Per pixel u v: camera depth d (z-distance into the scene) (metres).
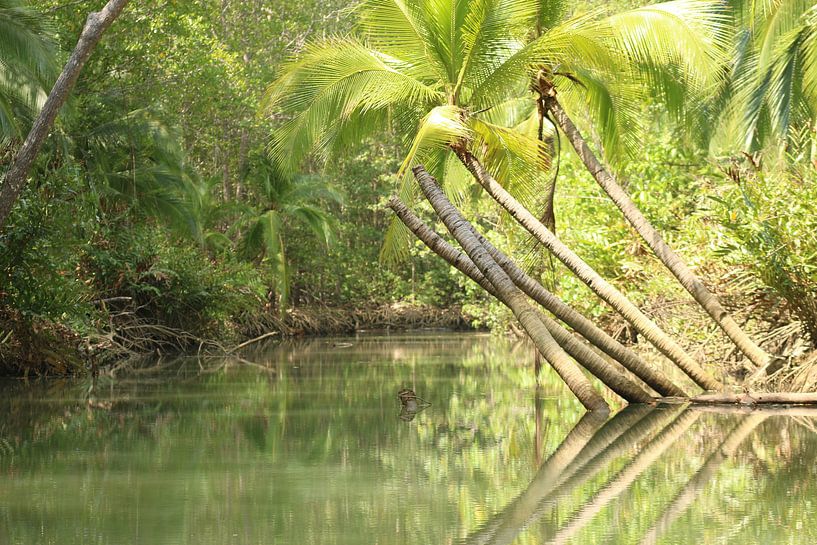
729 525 5.83
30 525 6.03
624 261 17.86
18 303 16.36
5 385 15.81
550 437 9.79
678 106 15.09
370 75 14.12
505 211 15.54
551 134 16.67
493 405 12.73
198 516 6.26
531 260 14.93
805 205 12.89
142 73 22.91
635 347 20.27
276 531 5.83
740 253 13.45
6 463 8.39
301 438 9.81
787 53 16.08
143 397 13.84
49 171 17.83
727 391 13.12
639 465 8.05
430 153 15.52
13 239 16.02
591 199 19.30
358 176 42.88
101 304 22.66
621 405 12.60
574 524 5.93
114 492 7.09
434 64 14.02
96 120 22.75
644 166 19.09
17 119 17.97
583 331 12.95
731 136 18.59
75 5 20.80
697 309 16.77
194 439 9.77
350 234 43.81
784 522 5.89
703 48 12.86
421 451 8.96
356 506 6.55
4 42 15.98
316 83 14.30
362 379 16.80
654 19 13.06
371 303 44.22
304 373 18.22
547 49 13.36
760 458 8.26
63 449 9.14
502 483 7.36
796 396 12.29
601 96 15.04
